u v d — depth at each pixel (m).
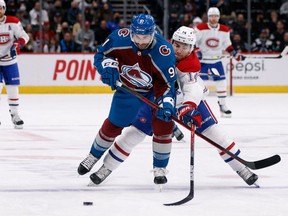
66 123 11.55
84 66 18.64
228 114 12.84
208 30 13.40
